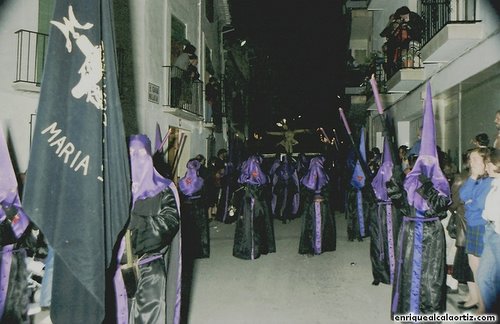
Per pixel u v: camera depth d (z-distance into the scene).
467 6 7.77
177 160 10.34
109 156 2.38
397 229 6.07
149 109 10.13
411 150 8.88
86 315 2.30
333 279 6.57
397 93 12.52
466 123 8.51
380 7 15.10
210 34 16.75
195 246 7.98
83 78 2.17
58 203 2.14
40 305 4.56
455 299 5.37
